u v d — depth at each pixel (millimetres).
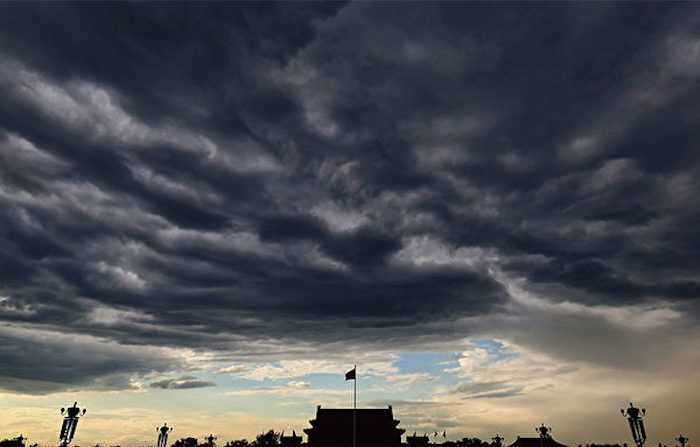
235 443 120812
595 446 111750
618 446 109000
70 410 55844
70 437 55062
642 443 51250
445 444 111375
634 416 52562
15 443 103375
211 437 104688
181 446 123312
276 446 93875
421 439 105750
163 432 69875
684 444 86875
